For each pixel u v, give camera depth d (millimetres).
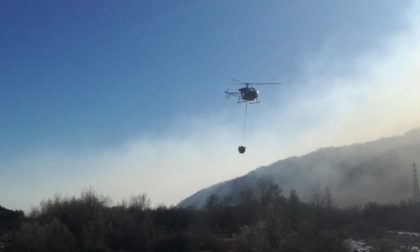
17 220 91312
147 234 89500
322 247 66938
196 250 86562
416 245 97125
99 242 82875
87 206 86250
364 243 97125
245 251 72125
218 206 112125
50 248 73812
